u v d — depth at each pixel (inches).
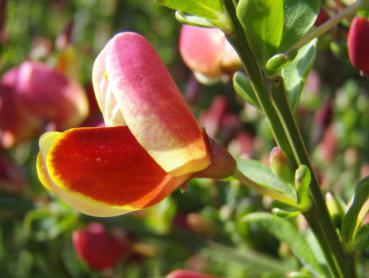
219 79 3.2
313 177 2.5
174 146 2.2
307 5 2.3
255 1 2.3
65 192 2.2
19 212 4.7
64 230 4.4
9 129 4.7
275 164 2.5
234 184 4.3
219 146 2.3
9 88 4.7
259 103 2.5
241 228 4.2
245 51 2.3
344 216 2.5
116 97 2.2
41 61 5.1
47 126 4.7
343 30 3.0
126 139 2.2
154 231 4.4
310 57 2.6
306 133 5.2
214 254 4.3
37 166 2.3
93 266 4.6
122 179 2.2
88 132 2.2
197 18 2.3
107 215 2.2
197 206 4.4
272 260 4.1
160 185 2.3
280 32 2.3
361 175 5.1
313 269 2.8
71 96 4.7
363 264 4.1
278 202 2.5
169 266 4.8
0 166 4.7
